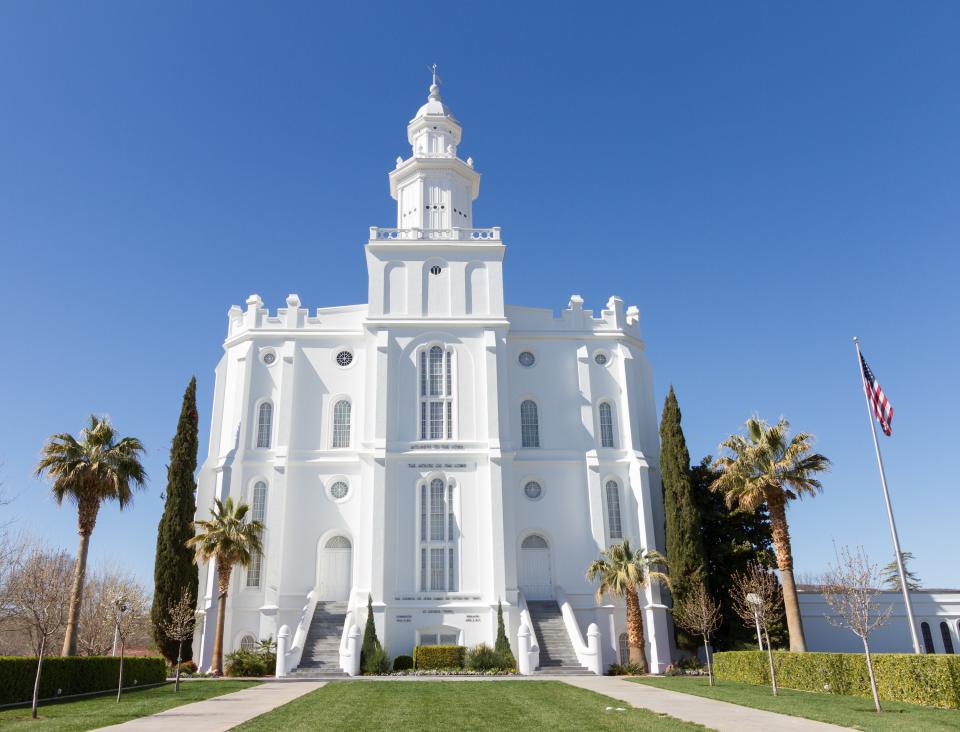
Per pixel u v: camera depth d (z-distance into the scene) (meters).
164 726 17.02
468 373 42.94
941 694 20.61
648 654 39.09
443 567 39.09
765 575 39.31
